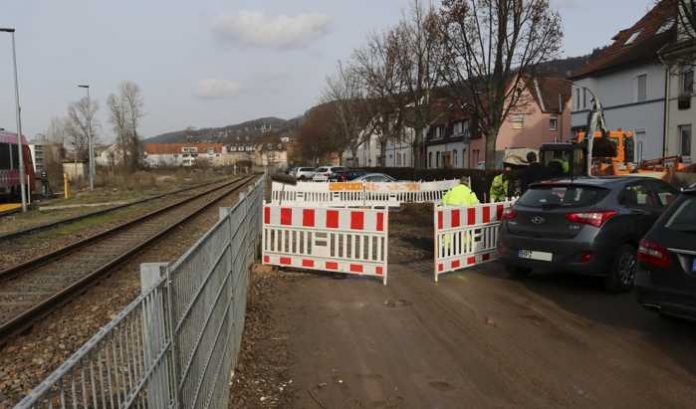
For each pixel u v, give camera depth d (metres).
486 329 6.51
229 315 5.05
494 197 16.44
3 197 26.08
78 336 6.64
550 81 53.94
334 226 9.29
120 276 9.99
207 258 3.84
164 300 2.63
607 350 5.77
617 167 18.88
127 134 84.06
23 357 5.91
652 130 31.31
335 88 55.78
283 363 5.55
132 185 48.00
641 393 4.75
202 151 181.00
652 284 6.10
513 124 51.06
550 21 22.59
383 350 5.88
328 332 6.50
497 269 9.98
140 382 2.23
